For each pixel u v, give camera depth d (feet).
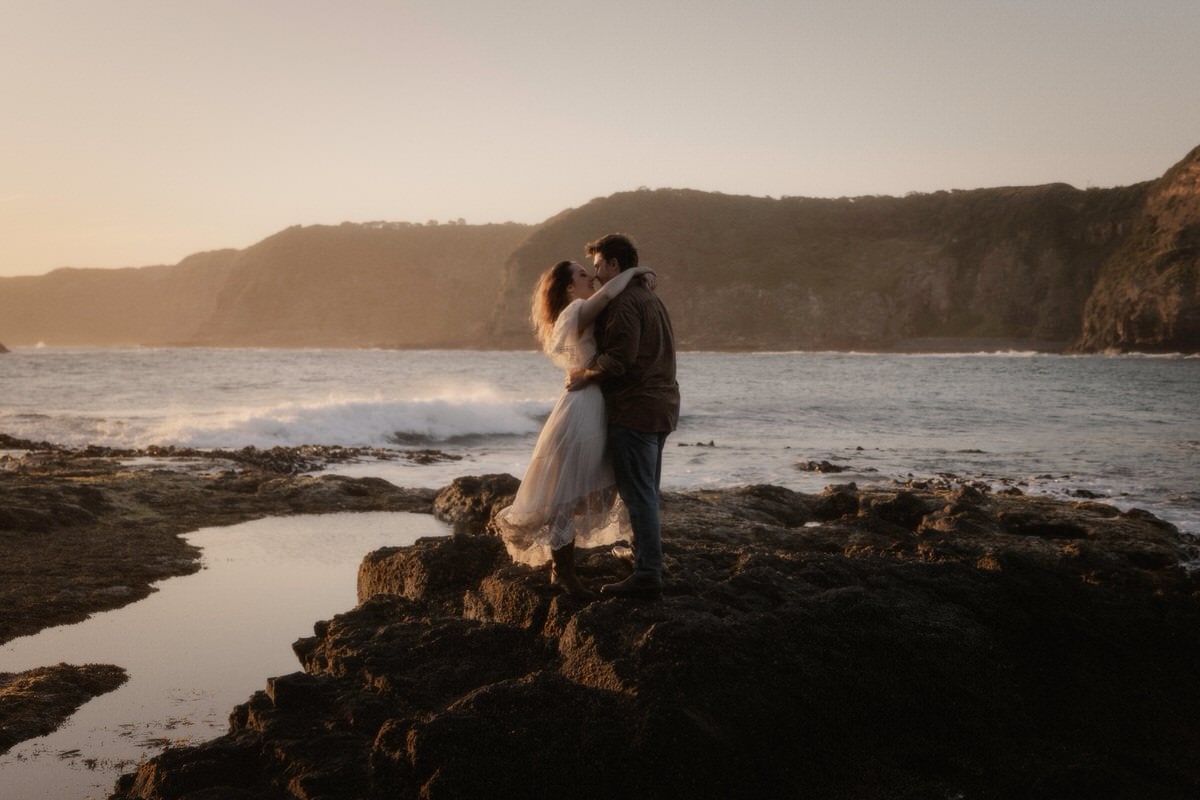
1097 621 19.90
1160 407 122.31
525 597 16.28
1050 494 48.83
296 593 27.12
